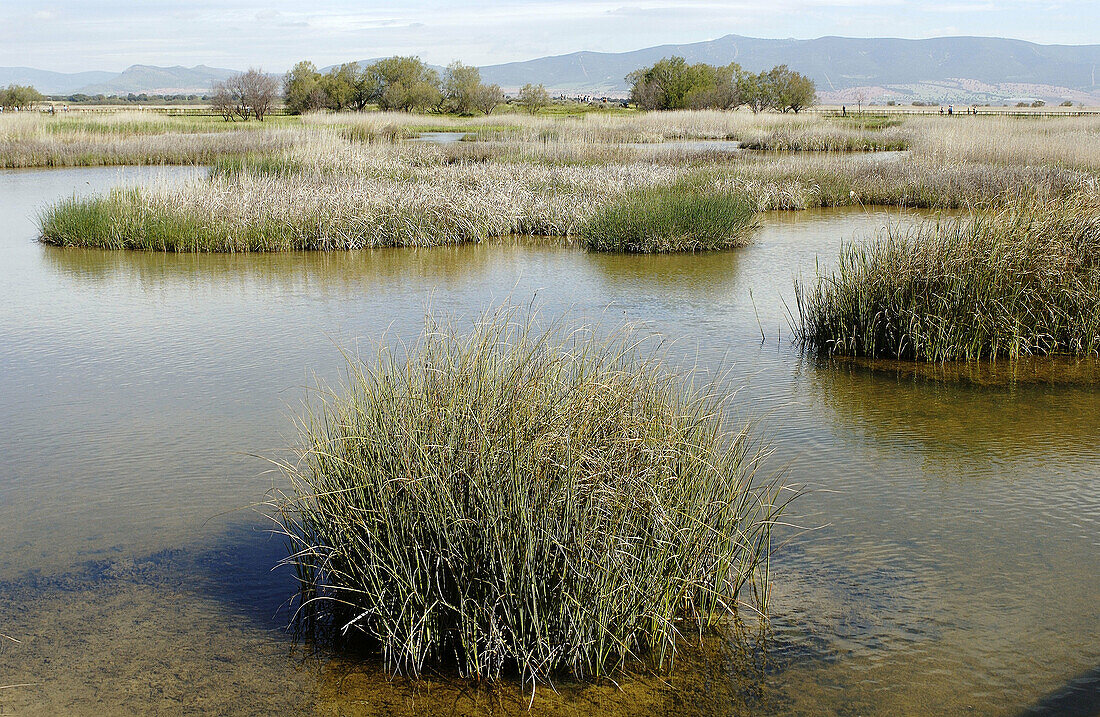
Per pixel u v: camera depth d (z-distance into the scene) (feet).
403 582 12.00
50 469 18.80
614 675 11.82
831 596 13.62
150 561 14.82
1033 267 27.48
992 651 12.25
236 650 12.36
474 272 42.39
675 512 12.73
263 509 16.69
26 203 69.51
